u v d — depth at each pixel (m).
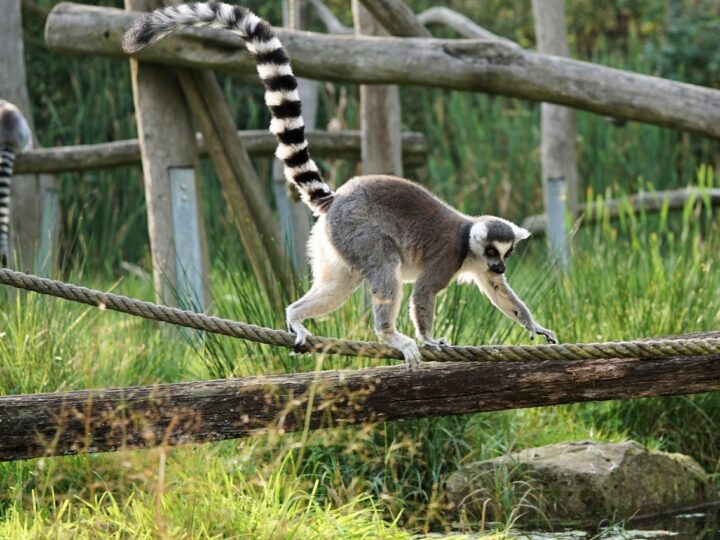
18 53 15.12
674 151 19.64
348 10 25.98
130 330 10.32
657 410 9.84
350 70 10.99
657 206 15.86
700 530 7.96
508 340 9.28
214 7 7.48
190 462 7.41
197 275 11.77
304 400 6.72
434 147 22.03
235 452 8.18
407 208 7.31
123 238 18.23
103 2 21.44
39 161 14.62
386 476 8.23
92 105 19.88
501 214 19.83
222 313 9.69
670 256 11.20
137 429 6.58
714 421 9.81
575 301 10.51
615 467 8.49
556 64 10.90
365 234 7.11
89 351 9.09
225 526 6.30
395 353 6.62
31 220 15.05
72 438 6.52
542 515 8.16
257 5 23.56
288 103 7.58
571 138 15.65
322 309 7.19
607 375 6.73
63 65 20.97
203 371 9.31
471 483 8.23
